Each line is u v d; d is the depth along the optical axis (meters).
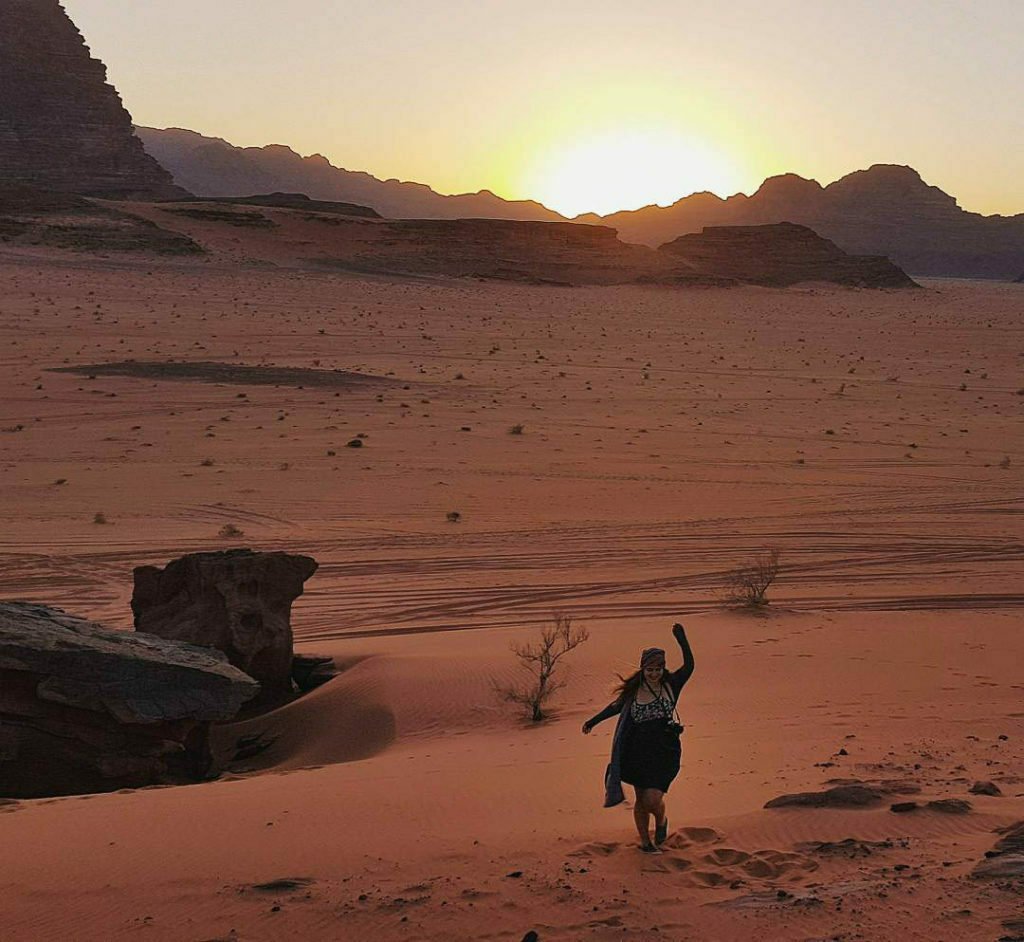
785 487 39.59
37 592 25.05
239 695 14.23
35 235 136.38
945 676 15.88
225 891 7.04
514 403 59.06
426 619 23.22
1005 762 10.17
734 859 7.11
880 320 136.75
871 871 6.63
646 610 23.45
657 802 7.50
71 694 13.45
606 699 15.35
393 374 68.62
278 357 74.19
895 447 49.28
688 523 33.56
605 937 6.01
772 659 17.16
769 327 122.31
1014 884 6.06
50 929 6.63
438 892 6.77
